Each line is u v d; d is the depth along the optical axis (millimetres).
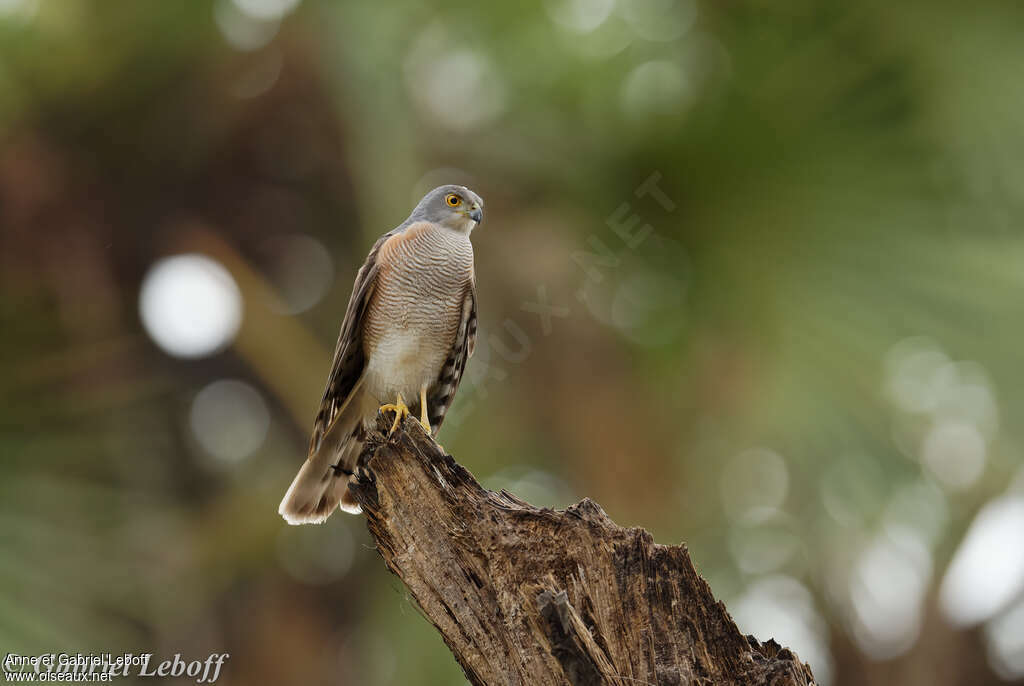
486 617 4914
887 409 11281
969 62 10414
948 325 10562
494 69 12242
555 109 12008
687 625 4672
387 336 8039
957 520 14094
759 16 10539
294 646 15727
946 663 14492
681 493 12227
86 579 11062
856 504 12188
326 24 11977
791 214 10609
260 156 14172
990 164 10664
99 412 12359
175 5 12352
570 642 4586
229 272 13945
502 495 5215
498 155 12531
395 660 12969
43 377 12008
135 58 12680
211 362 15594
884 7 10195
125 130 13188
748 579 15031
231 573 14398
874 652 15125
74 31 12141
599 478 11648
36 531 10875
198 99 13320
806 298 10703
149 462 13188
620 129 11180
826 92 10508
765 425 11555
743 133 10562
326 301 15461
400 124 11477
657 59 11211
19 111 12445
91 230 13203
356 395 8195
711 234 10836
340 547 16562
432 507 5125
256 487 14820
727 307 10992
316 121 13883
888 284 10562
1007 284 10438
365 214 11398
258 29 13000
